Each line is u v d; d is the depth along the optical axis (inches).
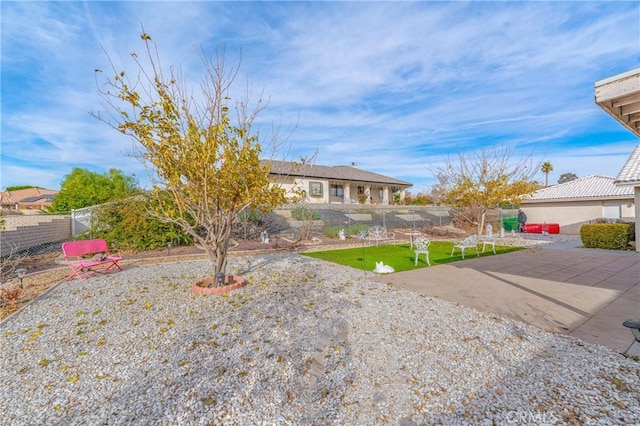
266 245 527.8
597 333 157.8
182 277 289.6
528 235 709.3
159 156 206.8
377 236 565.3
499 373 120.1
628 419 92.1
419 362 130.0
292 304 206.2
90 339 154.4
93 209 442.0
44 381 117.8
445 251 471.5
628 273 304.0
